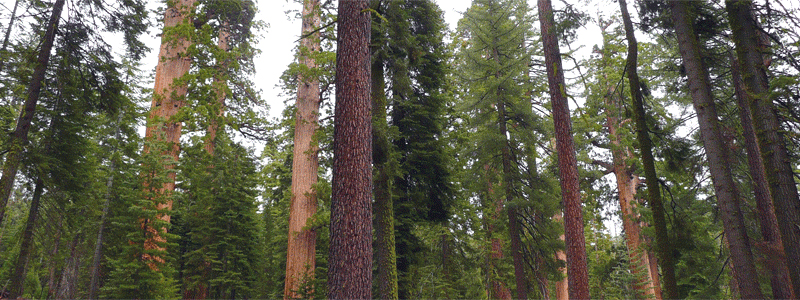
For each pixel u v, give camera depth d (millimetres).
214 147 22094
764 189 10945
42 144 13359
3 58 11133
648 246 18969
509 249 22688
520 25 19125
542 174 17438
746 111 11219
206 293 22625
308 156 15352
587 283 10602
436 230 18688
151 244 13680
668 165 11844
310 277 14195
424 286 16141
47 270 23797
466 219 19844
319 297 14000
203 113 15844
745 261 8742
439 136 17094
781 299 10047
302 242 14484
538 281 17797
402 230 15391
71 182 13750
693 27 10992
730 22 9281
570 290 10719
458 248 19703
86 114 14914
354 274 6797
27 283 24812
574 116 21578
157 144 14031
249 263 23625
